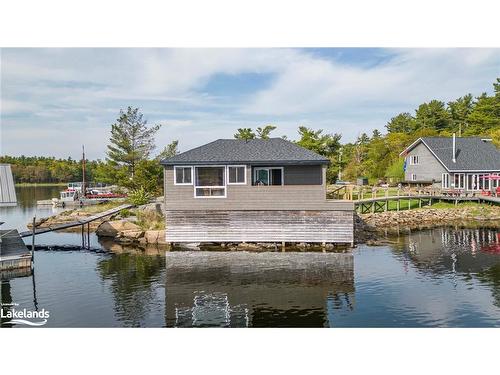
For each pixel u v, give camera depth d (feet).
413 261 65.57
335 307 46.19
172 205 75.66
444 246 77.36
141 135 145.18
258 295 50.34
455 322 41.60
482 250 73.67
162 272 60.49
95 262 67.62
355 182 175.63
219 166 75.20
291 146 82.69
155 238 82.64
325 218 73.05
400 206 120.98
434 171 147.23
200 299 49.21
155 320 43.06
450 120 250.57
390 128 290.97
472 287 52.42
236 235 74.84
